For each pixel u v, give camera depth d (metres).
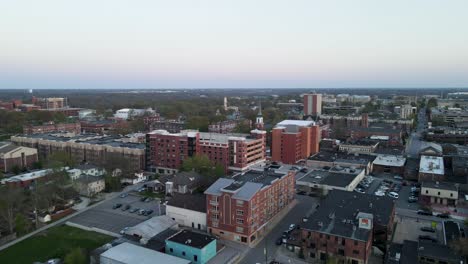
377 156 187.75
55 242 96.88
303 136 196.75
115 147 180.50
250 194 97.31
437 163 162.62
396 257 83.88
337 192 115.12
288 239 95.12
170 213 111.69
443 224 103.56
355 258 83.88
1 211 100.44
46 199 113.94
